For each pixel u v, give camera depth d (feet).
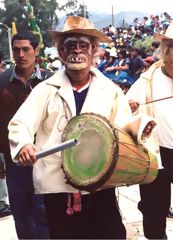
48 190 8.96
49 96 9.11
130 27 100.22
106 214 9.24
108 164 8.13
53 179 8.93
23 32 11.85
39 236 11.69
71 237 9.31
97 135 8.35
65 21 9.19
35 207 11.72
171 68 11.79
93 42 9.36
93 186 8.29
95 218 9.23
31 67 11.93
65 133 8.75
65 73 9.31
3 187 16.29
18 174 11.68
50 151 8.03
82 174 8.40
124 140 8.31
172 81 11.94
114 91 9.30
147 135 8.64
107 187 8.55
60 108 9.08
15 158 8.48
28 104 9.04
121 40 82.38
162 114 11.73
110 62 42.24
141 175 8.77
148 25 93.25
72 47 9.05
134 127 8.48
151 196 11.82
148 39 57.77
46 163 8.96
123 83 25.93
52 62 36.47
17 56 11.76
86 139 8.45
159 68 12.19
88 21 9.17
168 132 11.69
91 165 8.32
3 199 16.37
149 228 12.01
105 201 9.23
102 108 9.10
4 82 12.02
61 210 9.23
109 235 9.23
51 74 12.24
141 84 12.15
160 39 11.79
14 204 11.78
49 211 9.32
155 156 8.91
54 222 9.32
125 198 17.44
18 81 11.98
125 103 9.38
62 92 9.09
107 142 8.21
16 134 8.68
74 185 8.52
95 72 9.32
